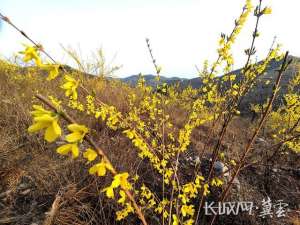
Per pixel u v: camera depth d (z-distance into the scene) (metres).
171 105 5.03
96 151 0.87
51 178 2.58
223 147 4.04
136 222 2.36
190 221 1.75
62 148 0.80
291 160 4.15
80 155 2.91
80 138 0.82
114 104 4.28
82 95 3.82
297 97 3.85
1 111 3.59
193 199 2.73
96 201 2.44
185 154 3.65
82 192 2.38
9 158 2.76
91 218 2.23
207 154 3.80
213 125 2.33
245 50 1.94
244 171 3.59
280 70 1.74
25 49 1.00
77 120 3.71
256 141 4.66
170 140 3.33
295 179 3.61
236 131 5.35
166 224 2.29
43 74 5.75
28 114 3.60
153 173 2.89
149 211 2.44
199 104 2.45
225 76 2.27
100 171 0.86
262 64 2.15
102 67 4.86
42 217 2.20
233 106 2.15
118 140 3.29
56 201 2.22
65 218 2.15
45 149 3.06
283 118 4.66
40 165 2.75
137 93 4.93
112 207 2.33
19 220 2.14
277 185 3.42
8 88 4.54
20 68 5.58
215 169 3.27
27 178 2.57
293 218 2.90
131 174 2.61
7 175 2.56
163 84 2.42
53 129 0.78
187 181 3.00
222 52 2.12
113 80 5.53
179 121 4.48
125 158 2.83
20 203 2.32
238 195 2.97
